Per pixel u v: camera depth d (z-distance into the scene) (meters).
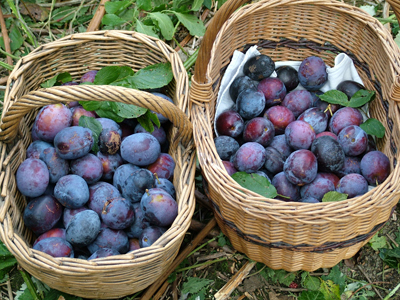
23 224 0.64
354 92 0.75
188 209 0.59
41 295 0.68
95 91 0.56
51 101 0.57
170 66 0.72
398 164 0.60
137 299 0.67
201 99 0.64
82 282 0.56
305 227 0.57
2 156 0.62
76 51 0.75
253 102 0.72
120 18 0.85
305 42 0.79
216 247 0.73
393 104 0.67
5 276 0.70
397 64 0.66
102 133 0.67
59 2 0.97
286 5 0.73
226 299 0.68
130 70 0.73
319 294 0.66
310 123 0.72
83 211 0.60
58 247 0.59
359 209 0.56
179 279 0.70
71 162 0.65
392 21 0.90
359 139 0.68
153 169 0.67
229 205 0.59
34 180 0.62
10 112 0.59
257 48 0.78
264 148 0.69
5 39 0.87
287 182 0.66
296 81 0.78
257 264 0.71
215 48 0.67
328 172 0.68
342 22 0.74
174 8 0.89
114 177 0.67
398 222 0.74
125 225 0.61
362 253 0.72
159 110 0.58
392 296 0.68
